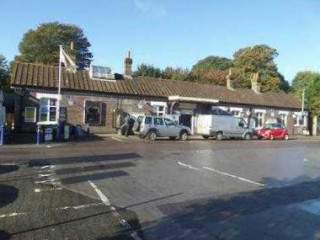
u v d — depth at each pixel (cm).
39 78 3141
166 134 3105
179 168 1683
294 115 4719
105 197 1116
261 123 4366
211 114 3647
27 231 805
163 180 1406
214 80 6166
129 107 3472
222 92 4241
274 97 4728
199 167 1736
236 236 838
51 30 6538
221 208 1059
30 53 6525
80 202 1049
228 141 3300
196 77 6134
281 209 1079
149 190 1236
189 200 1131
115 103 3403
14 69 3145
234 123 3544
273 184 1441
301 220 981
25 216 905
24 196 1085
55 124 2725
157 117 3075
